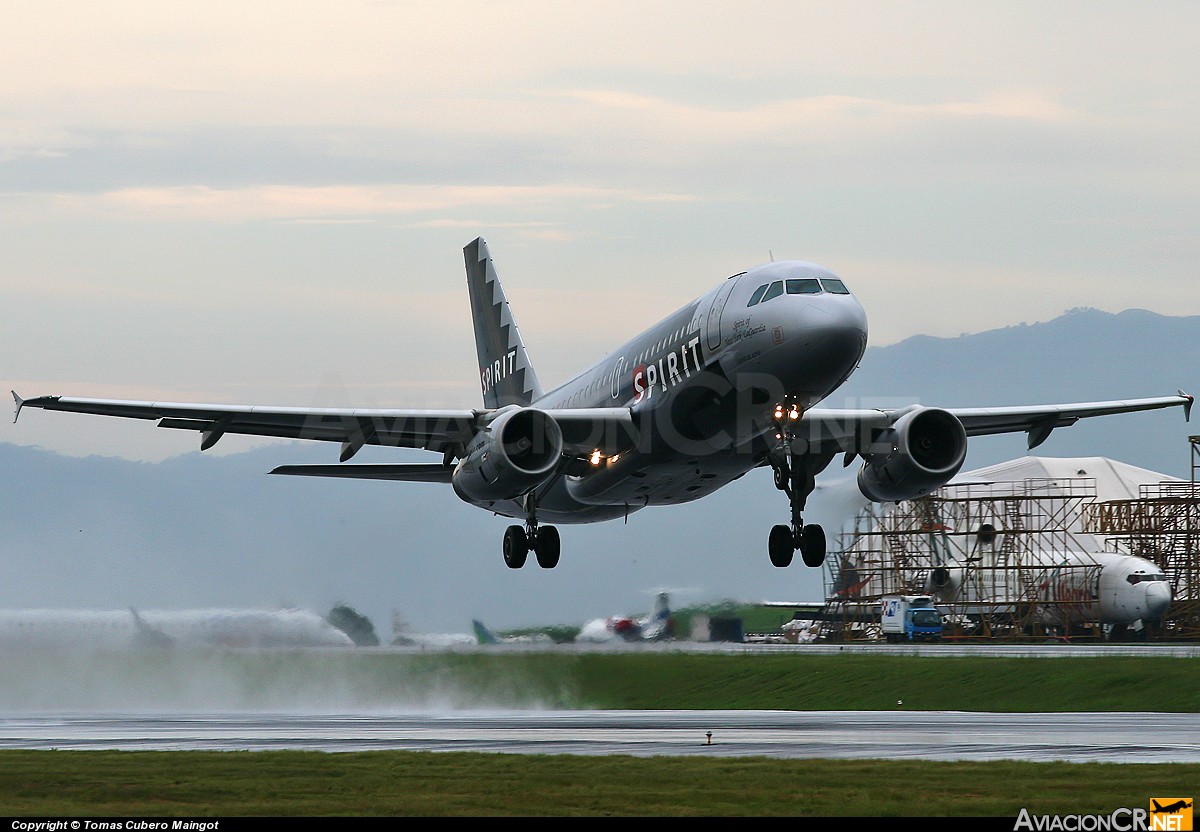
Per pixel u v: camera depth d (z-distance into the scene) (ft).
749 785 214.28
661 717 416.26
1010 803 196.65
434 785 216.13
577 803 199.52
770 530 428.15
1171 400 462.19
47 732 341.21
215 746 291.38
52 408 400.88
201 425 423.64
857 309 354.74
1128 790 206.18
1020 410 456.04
